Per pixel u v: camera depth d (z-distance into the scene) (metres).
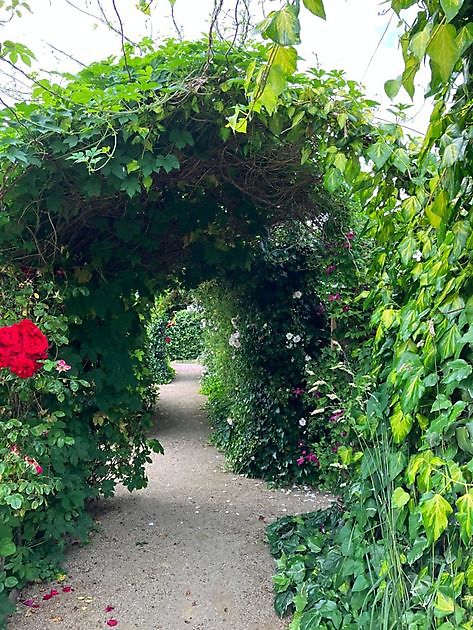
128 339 3.54
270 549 3.09
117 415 3.41
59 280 3.04
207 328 7.40
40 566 2.75
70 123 2.21
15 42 1.93
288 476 4.51
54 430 2.71
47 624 2.32
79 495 2.91
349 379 3.13
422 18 1.19
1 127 2.22
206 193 3.35
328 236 3.28
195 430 6.87
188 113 2.27
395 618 1.61
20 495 2.25
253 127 2.41
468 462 1.39
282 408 4.61
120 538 3.29
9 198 2.41
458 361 1.42
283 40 0.98
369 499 2.04
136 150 2.31
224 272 4.23
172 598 2.55
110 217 3.15
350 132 2.15
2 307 2.60
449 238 1.55
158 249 3.63
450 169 1.34
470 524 1.26
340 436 2.85
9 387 2.61
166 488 4.41
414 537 1.60
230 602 2.51
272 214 3.55
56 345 2.82
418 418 1.63
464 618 1.38
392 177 2.18
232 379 5.47
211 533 3.38
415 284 2.00
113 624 2.30
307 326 4.61
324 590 2.20
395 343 1.89
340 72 2.19
